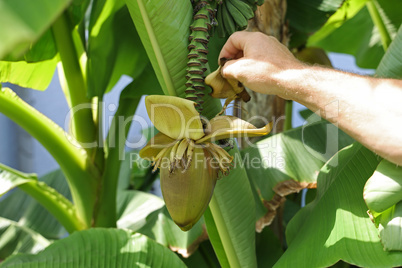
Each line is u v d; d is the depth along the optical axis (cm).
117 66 121
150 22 67
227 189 87
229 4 69
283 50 67
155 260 93
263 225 106
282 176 107
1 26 31
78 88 121
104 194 124
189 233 118
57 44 114
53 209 122
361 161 85
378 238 73
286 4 125
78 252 91
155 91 114
